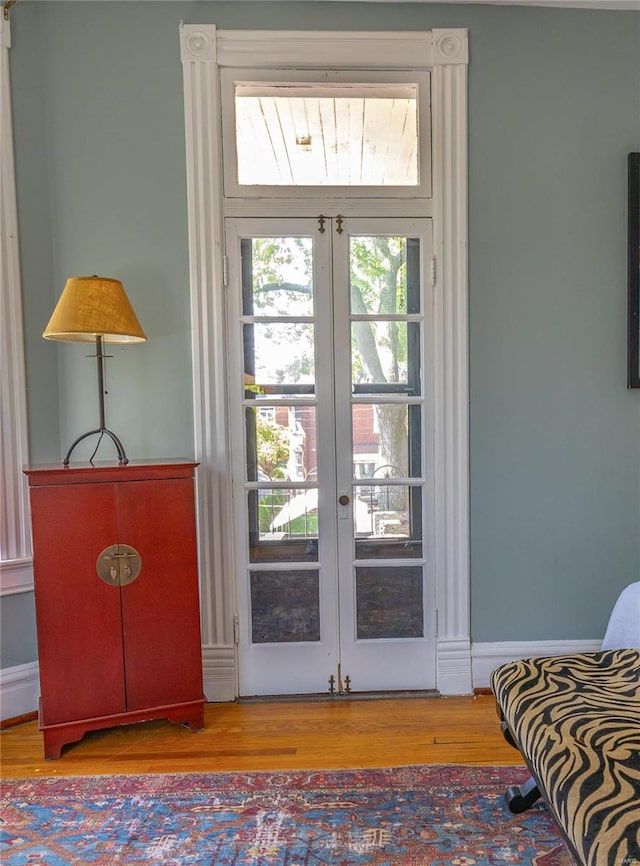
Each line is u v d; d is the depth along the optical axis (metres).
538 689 1.36
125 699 1.87
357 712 2.07
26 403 2.10
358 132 2.18
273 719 2.03
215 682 2.17
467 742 1.86
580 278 2.18
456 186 2.13
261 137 2.17
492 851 1.37
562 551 2.23
